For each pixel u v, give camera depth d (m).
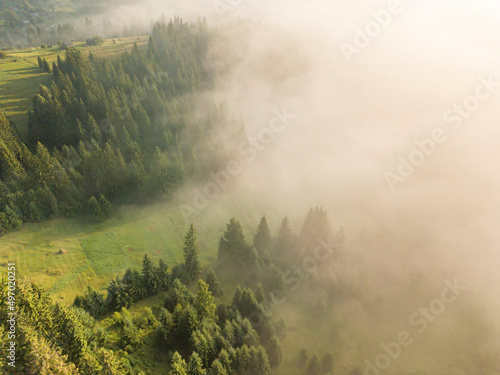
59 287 72.75
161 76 153.00
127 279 71.44
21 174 88.56
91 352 47.66
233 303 71.00
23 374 38.59
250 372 58.34
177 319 63.72
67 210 92.44
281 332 68.19
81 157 99.12
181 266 78.94
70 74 140.38
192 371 53.66
